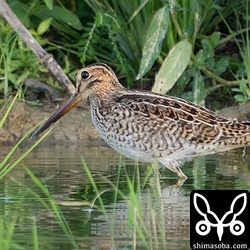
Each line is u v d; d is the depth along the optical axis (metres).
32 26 15.70
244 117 14.67
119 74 15.68
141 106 12.33
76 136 14.62
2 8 14.45
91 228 9.80
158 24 14.12
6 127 14.51
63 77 14.80
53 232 9.62
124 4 15.09
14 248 9.01
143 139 12.30
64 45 15.77
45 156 13.43
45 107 14.96
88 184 11.68
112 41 14.99
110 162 13.05
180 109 12.36
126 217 10.26
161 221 10.02
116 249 9.09
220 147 12.40
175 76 14.21
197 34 15.30
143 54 14.12
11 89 15.10
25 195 11.14
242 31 15.02
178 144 12.25
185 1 14.78
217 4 15.26
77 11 15.99
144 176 12.25
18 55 15.24
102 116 12.55
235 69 15.59
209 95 15.44
